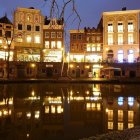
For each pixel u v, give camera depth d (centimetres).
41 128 1888
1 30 7594
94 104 2962
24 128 1884
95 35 8188
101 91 4284
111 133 1550
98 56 8181
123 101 3180
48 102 3084
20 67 7544
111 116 2305
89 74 7800
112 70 7675
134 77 7356
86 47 8206
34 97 3491
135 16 7919
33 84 5388
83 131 1808
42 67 7725
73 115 2353
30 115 2345
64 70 7750
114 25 8044
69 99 3353
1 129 1842
